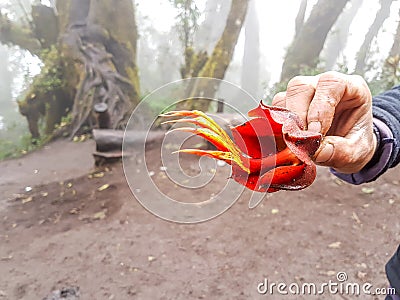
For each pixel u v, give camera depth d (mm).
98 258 845
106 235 944
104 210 1098
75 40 2545
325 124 193
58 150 2143
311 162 169
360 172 246
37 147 2344
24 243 941
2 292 742
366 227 891
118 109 2291
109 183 1311
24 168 1788
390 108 249
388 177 1124
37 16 2799
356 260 772
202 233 912
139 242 896
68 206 1171
